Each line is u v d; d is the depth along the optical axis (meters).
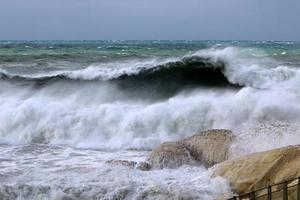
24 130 38.25
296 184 17.61
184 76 43.69
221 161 25.44
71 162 29.20
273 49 126.56
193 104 36.91
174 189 20.02
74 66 60.81
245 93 36.81
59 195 20.11
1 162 28.94
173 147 26.36
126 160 28.14
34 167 27.38
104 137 36.84
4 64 65.38
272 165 20.20
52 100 41.75
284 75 42.53
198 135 27.47
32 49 118.75
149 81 44.34
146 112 37.12
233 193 19.98
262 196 18.42
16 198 20.28
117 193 20.17
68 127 37.66
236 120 35.72
